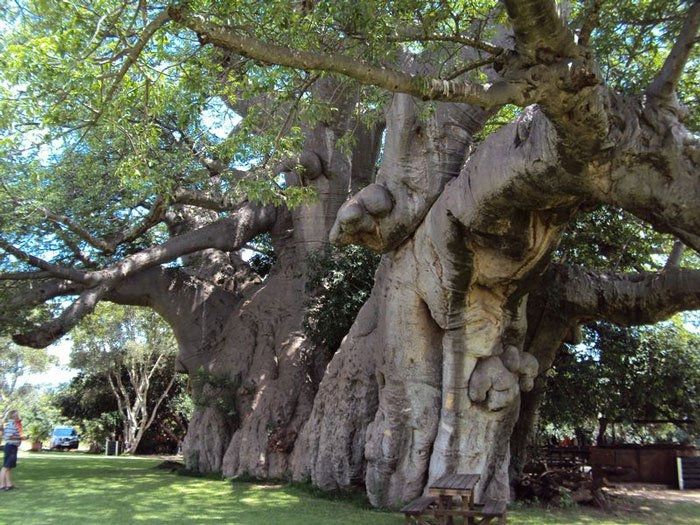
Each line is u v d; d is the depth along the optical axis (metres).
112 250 14.87
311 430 13.21
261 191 9.06
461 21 8.95
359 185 18.11
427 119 9.95
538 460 15.09
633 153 6.34
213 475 15.27
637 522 10.04
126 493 11.98
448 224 9.30
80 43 6.81
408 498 10.35
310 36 7.27
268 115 9.55
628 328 15.17
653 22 8.56
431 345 10.70
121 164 10.34
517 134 7.61
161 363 32.34
